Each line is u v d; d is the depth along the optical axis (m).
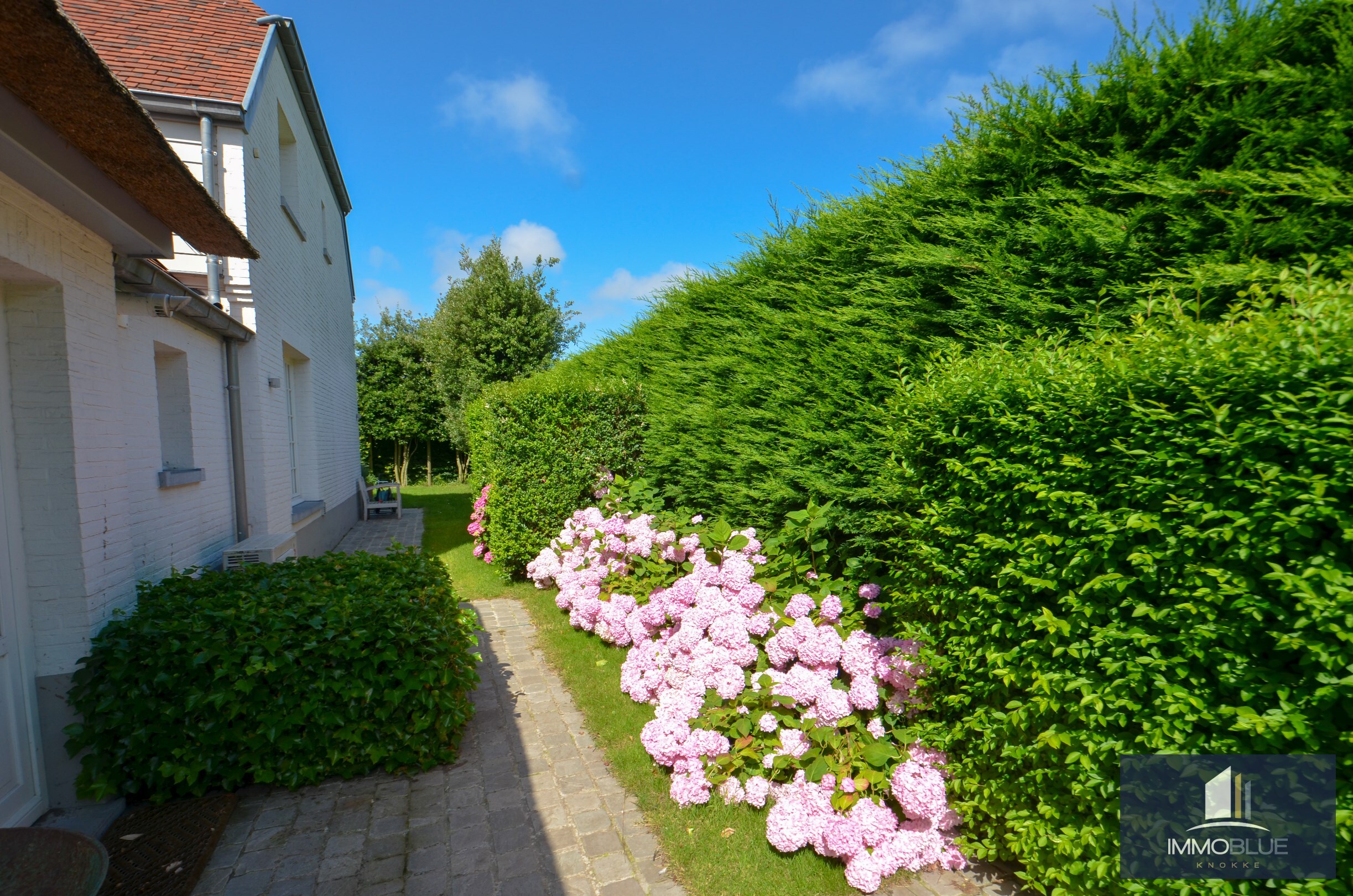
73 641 3.09
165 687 3.08
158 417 4.46
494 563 7.82
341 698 3.31
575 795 3.23
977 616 2.47
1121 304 2.77
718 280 5.74
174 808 3.04
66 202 2.94
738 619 3.90
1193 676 1.77
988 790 2.43
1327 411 1.53
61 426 3.08
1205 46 2.64
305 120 9.50
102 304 3.40
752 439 4.63
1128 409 1.92
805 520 3.93
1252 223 2.36
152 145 2.80
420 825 2.98
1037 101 3.13
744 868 2.64
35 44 2.07
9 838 1.59
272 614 3.38
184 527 4.90
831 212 4.37
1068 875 2.13
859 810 2.63
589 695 4.31
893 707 3.15
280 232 7.68
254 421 6.50
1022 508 2.25
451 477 24.95
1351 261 2.10
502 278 19.59
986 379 2.45
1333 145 2.25
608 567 5.63
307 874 2.64
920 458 2.81
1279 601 1.61
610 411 7.09
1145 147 2.75
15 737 2.85
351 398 14.00
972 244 3.29
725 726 3.42
